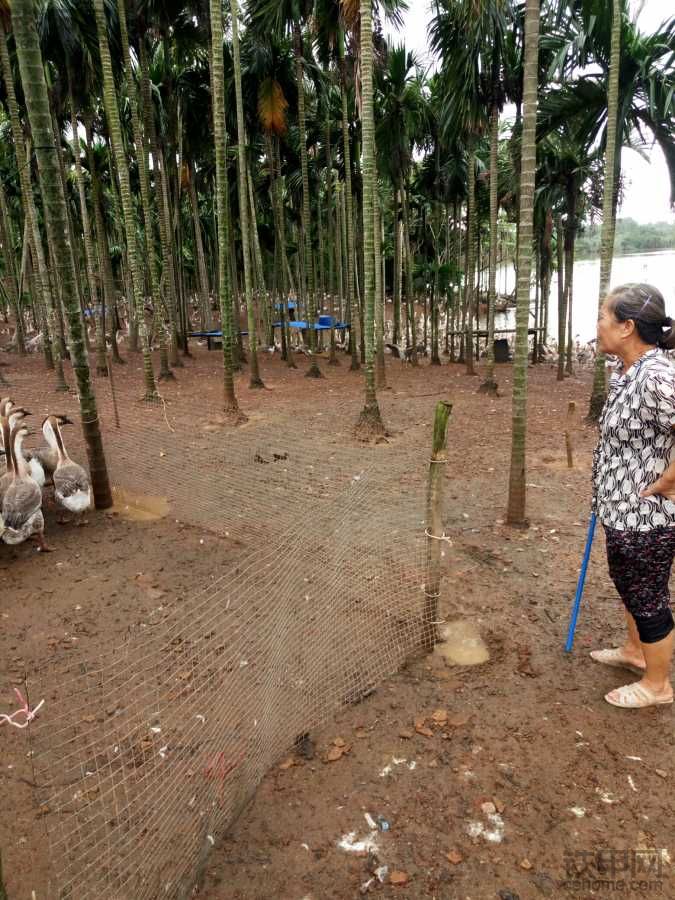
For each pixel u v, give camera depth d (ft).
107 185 83.56
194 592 14.07
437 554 11.85
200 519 18.40
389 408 37.19
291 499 19.76
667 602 9.64
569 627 12.57
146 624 12.78
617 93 27.45
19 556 16.37
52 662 11.55
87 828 7.88
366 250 28.25
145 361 38.34
